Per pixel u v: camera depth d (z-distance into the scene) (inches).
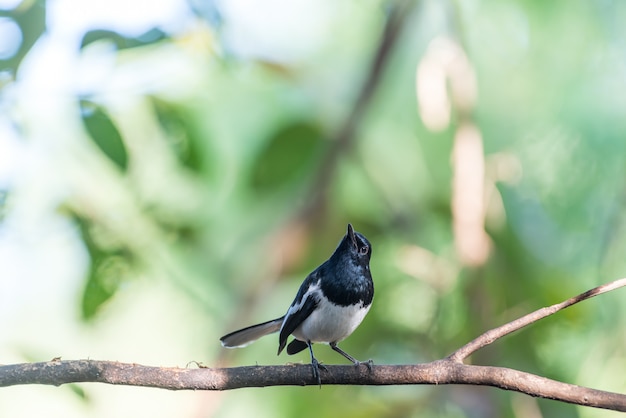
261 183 477.7
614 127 543.5
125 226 401.7
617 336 480.1
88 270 390.0
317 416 481.4
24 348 317.4
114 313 494.6
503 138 561.0
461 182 486.0
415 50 568.4
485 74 564.4
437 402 477.7
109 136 350.9
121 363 267.4
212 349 530.6
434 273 501.0
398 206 540.7
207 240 497.0
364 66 565.0
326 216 511.2
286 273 506.9
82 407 322.0
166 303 527.5
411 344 500.1
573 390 255.3
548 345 481.1
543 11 548.1
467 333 482.9
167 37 350.9
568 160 546.9
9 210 374.3
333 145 502.9
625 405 251.0
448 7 504.4
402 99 562.9
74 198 387.2
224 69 416.2
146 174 411.5
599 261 508.1
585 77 553.3
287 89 530.6
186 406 515.2
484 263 478.3
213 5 384.5
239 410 493.4
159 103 381.1
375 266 517.3
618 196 517.0
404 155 558.6
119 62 360.2
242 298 515.2
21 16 332.2
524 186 551.8
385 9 544.7
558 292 486.6
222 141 517.0
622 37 548.4
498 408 472.4
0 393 486.6
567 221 538.9
